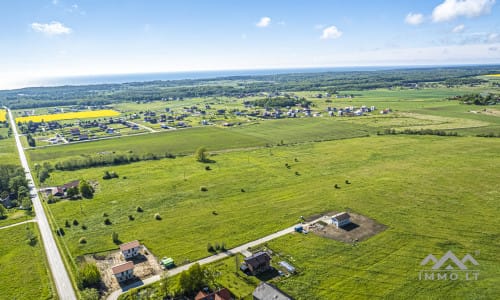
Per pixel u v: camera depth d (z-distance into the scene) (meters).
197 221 84.69
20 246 76.44
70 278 63.88
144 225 83.88
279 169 124.62
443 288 55.50
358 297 54.47
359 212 85.25
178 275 61.81
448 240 69.94
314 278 59.91
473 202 87.81
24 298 58.22
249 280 60.44
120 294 58.44
